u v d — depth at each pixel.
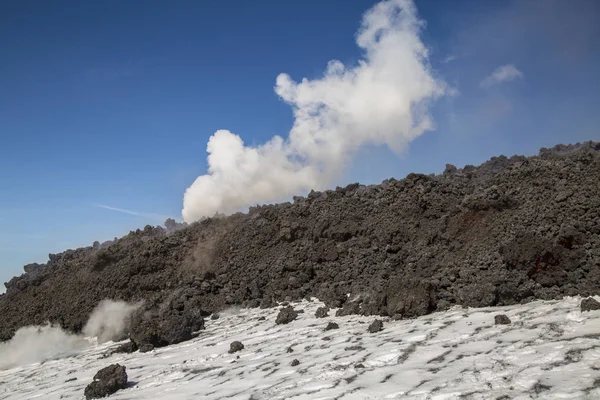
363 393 8.33
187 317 18.66
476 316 12.17
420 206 21.41
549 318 10.38
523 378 7.46
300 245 23.95
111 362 16.30
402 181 24.14
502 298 13.00
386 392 8.17
